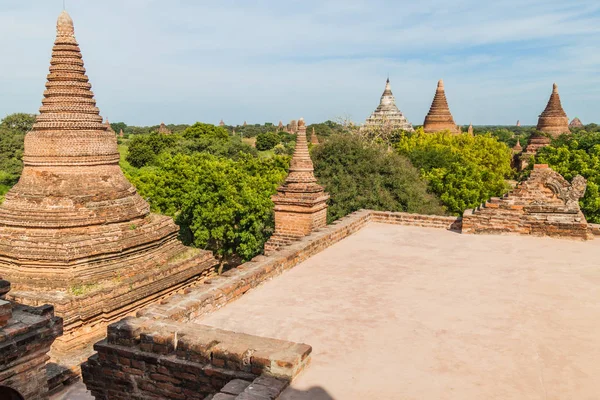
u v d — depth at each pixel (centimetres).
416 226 1828
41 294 1786
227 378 686
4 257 1920
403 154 5372
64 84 2042
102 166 2108
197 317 914
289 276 1203
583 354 773
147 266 2078
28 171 2048
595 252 1416
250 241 3338
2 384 826
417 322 908
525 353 777
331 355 766
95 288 1855
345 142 3250
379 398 636
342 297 1048
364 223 1819
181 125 18200
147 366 742
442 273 1220
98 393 787
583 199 3531
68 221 1934
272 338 769
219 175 3412
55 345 1692
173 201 3700
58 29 2070
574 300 1020
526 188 1630
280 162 4759
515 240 1575
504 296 1046
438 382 683
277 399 622
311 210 2022
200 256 2300
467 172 4272
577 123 16925
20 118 8325
